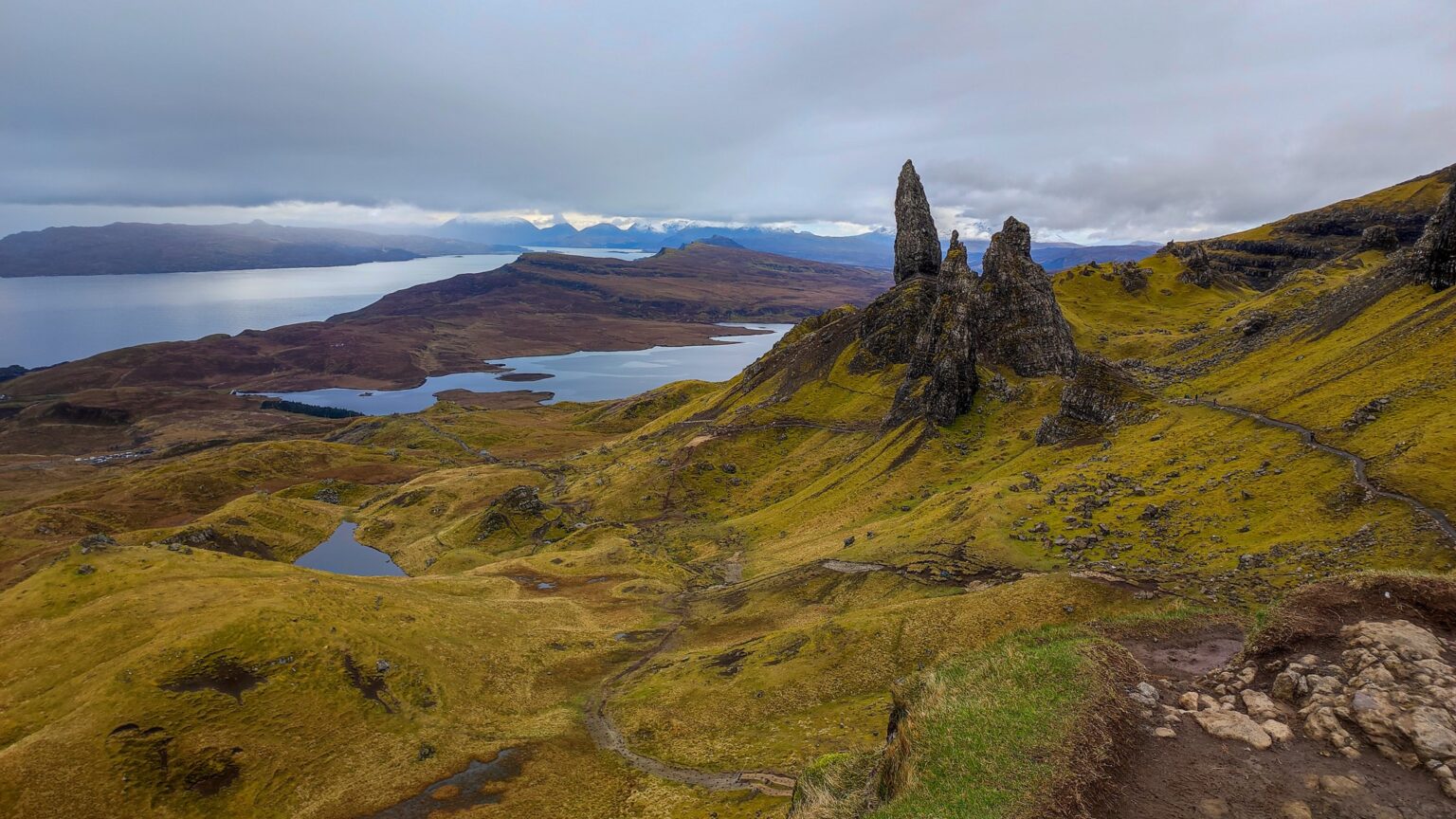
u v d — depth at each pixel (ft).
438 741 270.46
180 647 283.79
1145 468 365.40
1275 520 266.36
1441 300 374.63
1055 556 309.42
